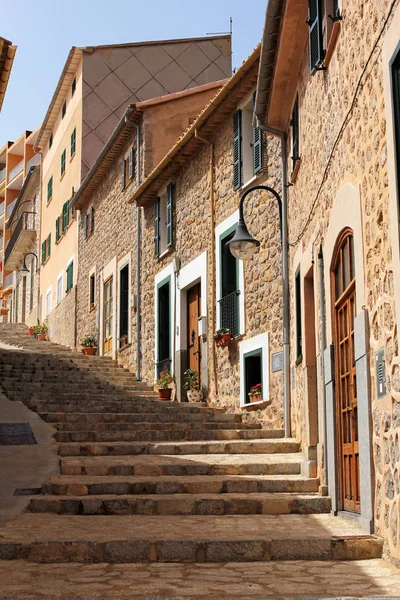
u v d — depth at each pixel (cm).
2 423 1142
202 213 1507
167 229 1673
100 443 1048
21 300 3919
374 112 568
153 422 1230
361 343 611
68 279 2638
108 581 515
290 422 1101
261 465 909
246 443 1022
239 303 1313
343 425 729
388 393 538
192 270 1536
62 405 1280
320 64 779
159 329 1702
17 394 1389
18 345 2306
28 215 3559
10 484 827
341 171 698
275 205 1198
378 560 569
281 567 562
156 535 626
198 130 1453
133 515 746
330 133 752
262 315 1233
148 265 1812
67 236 2709
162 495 798
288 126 1103
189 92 1873
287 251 1112
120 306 2003
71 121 2684
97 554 589
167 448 1016
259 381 1291
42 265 3212
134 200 1825
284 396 1109
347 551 585
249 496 784
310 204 888
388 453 543
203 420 1248
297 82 991
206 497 772
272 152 1223
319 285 819
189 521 707
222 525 682
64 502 753
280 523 690
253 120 1292
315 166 849
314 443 908
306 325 938
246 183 1303
